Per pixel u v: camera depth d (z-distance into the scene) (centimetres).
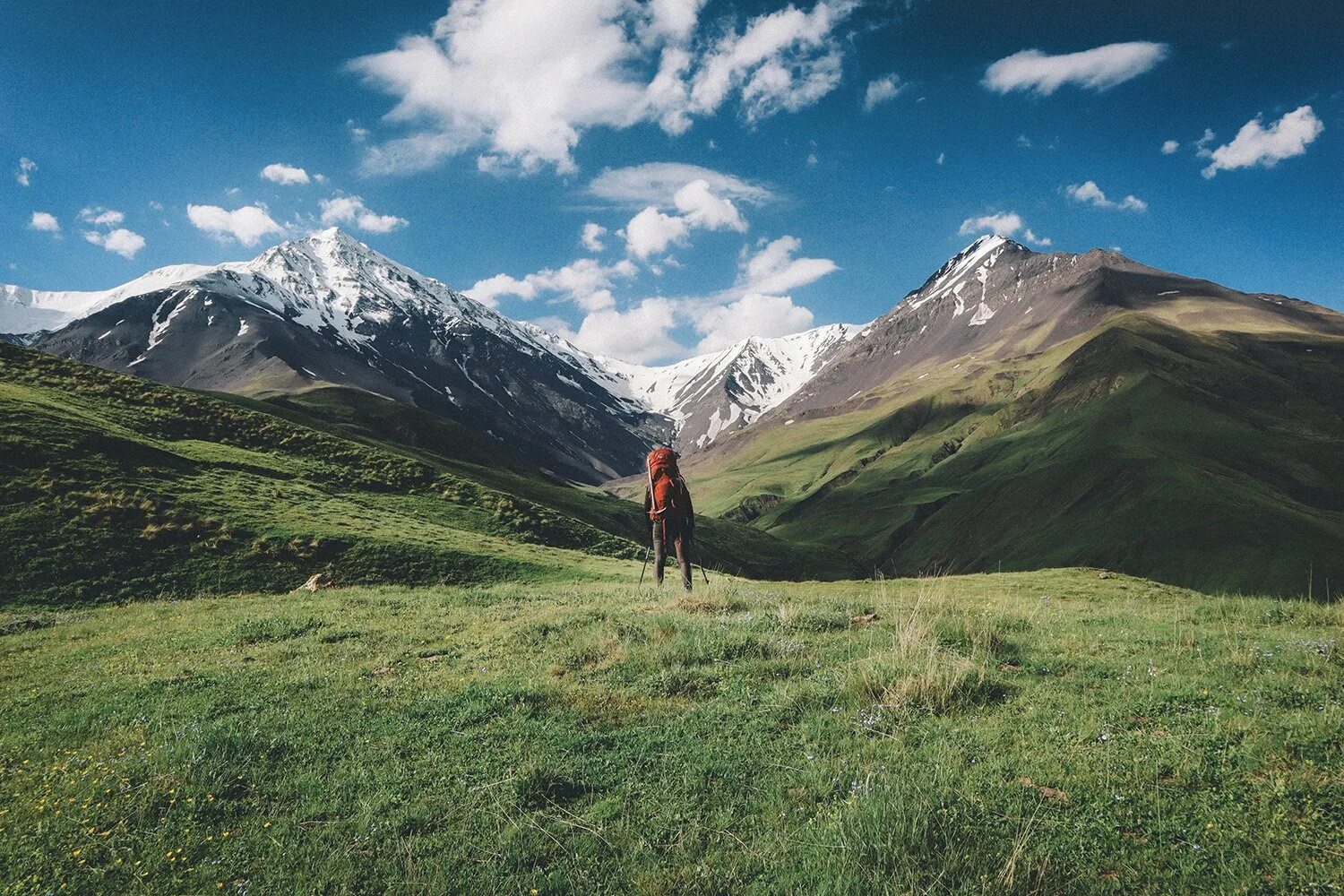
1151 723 770
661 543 2033
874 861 541
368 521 4756
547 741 841
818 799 668
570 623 1481
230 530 3966
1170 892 499
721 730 840
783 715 872
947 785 639
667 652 1152
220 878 597
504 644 1372
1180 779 647
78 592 3153
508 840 630
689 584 1988
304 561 3878
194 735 884
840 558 17062
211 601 2662
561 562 4647
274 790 758
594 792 716
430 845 633
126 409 5678
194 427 5872
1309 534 11356
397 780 764
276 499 4772
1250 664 941
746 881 558
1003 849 541
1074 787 644
